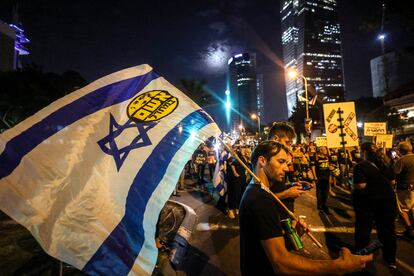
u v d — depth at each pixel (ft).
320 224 22.20
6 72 84.02
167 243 16.46
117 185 5.90
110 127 6.56
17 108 86.58
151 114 7.02
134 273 5.38
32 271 13.25
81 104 6.75
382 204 14.48
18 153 5.50
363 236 14.96
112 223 5.57
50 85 85.35
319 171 26.12
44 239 4.99
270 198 6.13
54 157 5.70
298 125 152.97
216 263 15.35
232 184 25.13
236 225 22.17
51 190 5.38
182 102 7.49
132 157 6.26
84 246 5.24
